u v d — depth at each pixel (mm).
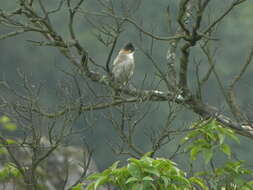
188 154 9500
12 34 11555
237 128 11711
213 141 9352
